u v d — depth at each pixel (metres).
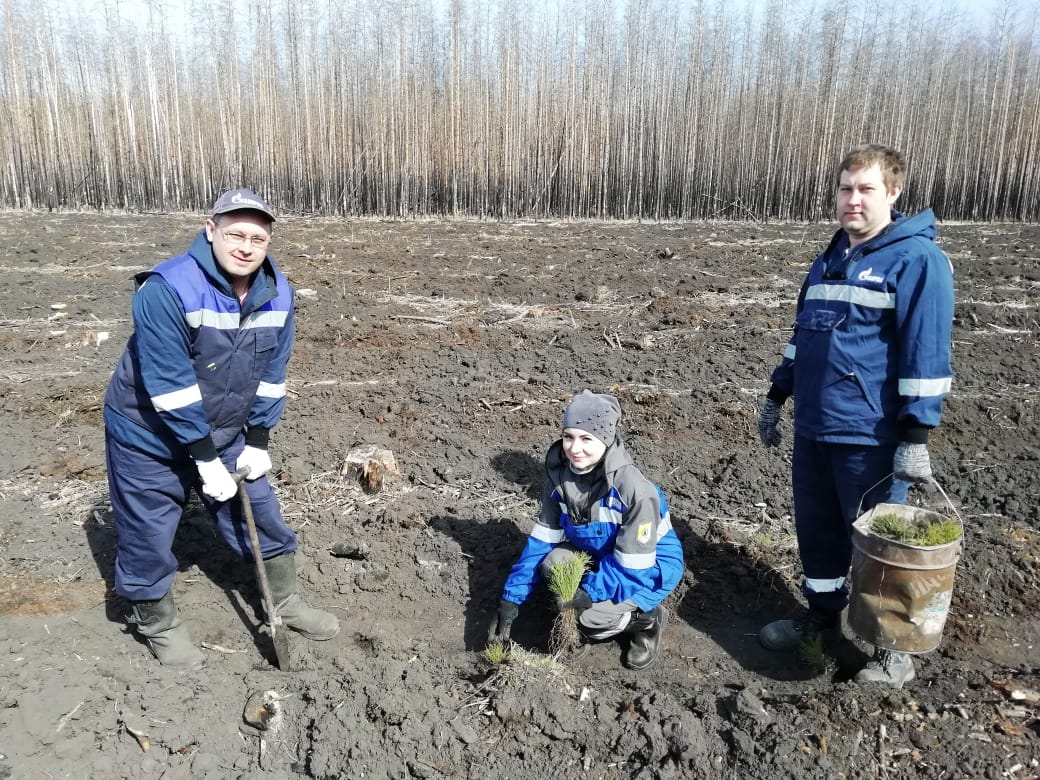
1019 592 3.87
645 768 2.86
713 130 18.17
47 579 3.84
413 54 17.72
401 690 3.18
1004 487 4.80
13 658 3.28
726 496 4.74
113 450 3.01
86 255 11.23
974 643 3.54
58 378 6.24
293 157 18.22
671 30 17.94
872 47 18.58
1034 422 5.68
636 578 3.32
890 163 2.94
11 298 8.57
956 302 8.65
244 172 18.77
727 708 3.07
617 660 3.53
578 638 3.49
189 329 2.82
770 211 18.69
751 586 3.97
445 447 5.24
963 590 3.88
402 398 5.99
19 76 17.67
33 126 17.95
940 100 18.55
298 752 3.02
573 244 12.99
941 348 2.86
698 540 4.28
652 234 14.68
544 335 7.55
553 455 3.47
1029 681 3.21
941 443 5.40
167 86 18.06
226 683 3.29
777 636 3.57
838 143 18.64
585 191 18.06
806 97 18.45
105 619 3.58
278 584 3.53
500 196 18.33
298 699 3.22
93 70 17.89
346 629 3.69
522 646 3.61
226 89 18.33
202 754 2.97
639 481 3.29
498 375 6.52
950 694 3.15
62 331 7.44
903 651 3.04
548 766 2.91
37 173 18.25
